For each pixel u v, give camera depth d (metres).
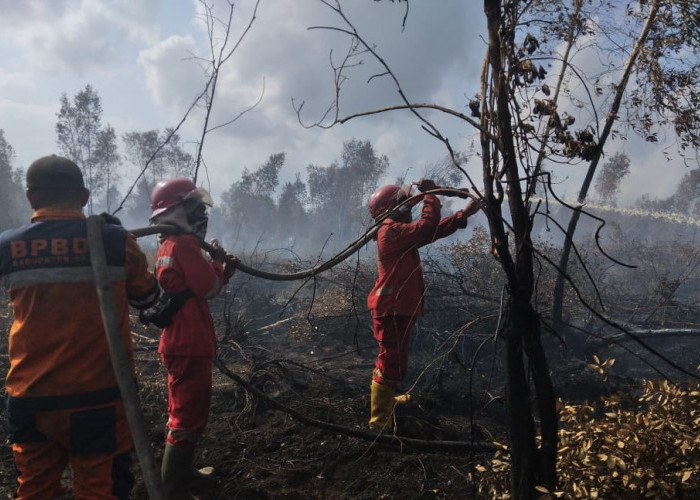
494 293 7.56
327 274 8.49
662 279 8.68
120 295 2.38
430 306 6.91
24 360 2.26
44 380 2.23
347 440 3.94
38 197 2.40
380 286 3.99
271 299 9.28
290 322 7.89
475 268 7.89
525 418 2.29
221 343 6.20
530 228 2.24
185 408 3.10
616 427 2.68
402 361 3.97
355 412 4.46
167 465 3.08
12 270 2.29
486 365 5.77
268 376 4.84
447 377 5.38
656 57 2.88
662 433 2.56
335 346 6.77
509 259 2.21
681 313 8.33
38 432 2.27
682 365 6.66
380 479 3.48
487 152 2.23
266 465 3.65
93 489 2.29
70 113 43.47
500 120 2.19
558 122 2.20
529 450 2.29
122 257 2.38
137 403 1.93
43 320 2.26
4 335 6.35
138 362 5.75
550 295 7.17
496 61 2.20
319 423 3.93
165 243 3.10
